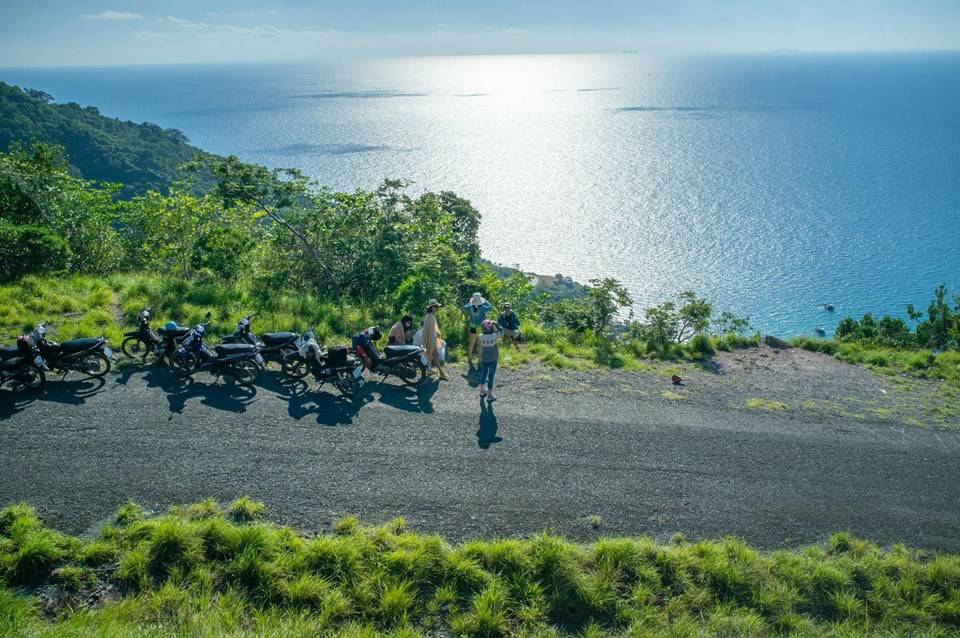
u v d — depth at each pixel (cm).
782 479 862
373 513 714
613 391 1135
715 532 744
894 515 805
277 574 617
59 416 857
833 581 675
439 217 1920
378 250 1590
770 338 1599
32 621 541
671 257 15862
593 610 620
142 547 625
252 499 719
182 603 579
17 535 621
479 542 669
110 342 1104
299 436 858
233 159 1566
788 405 1130
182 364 985
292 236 1705
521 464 838
